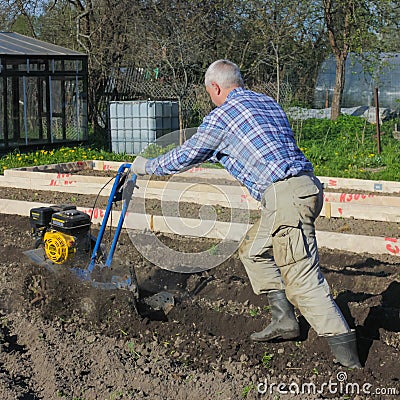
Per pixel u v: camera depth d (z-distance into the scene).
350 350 5.45
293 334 5.91
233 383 5.38
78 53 20.62
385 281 7.68
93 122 23.25
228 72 5.56
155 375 5.50
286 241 5.31
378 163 17.06
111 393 5.16
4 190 13.88
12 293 7.27
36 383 5.34
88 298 6.71
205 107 20.58
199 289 7.52
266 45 22.94
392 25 24.39
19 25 28.73
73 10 25.30
